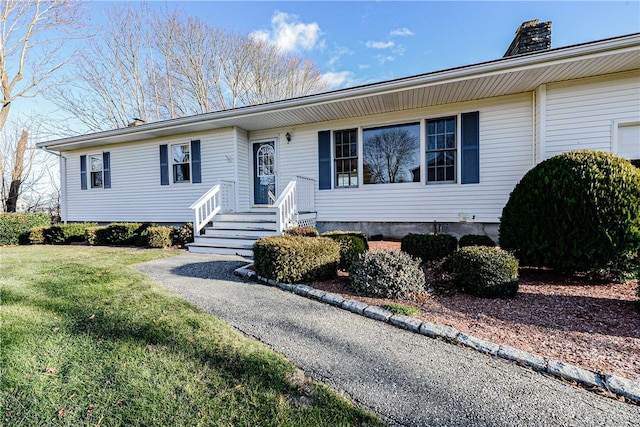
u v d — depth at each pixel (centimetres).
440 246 439
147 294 342
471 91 581
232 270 461
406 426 148
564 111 548
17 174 1329
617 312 275
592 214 339
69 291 353
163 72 1786
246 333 249
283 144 808
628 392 167
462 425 149
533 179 386
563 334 237
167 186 898
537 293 332
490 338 233
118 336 239
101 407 162
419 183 678
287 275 374
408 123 686
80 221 1029
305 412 156
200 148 847
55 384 181
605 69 501
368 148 724
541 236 370
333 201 754
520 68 490
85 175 1015
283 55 1966
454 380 185
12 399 169
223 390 174
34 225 912
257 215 679
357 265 342
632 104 513
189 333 243
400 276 320
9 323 263
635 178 333
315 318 281
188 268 477
